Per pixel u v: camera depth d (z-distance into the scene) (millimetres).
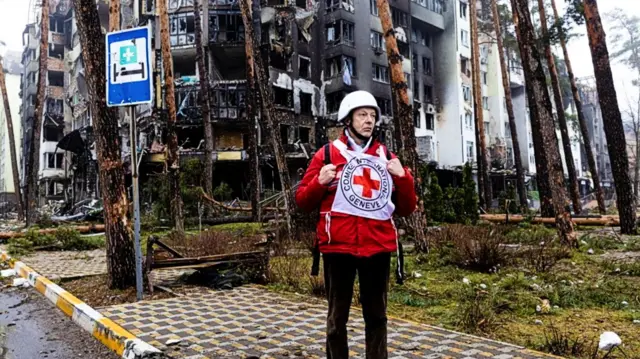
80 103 42438
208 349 4016
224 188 27203
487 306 5059
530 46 10664
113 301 5984
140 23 32812
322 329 4582
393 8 38969
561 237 10547
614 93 14094
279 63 33344
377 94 36375
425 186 17875
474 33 28312
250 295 6246
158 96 30750
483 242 8375
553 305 5551
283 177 14109
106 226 6645
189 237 12547
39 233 13914
